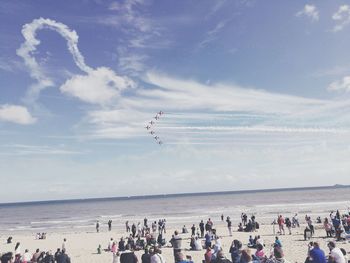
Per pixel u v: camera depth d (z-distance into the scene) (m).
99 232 52.44
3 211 188.62
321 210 72.50
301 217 58.28
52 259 22.52
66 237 46.56
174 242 22.09
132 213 109.06
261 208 91.81
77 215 116.06
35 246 39.38
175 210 110.56
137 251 28.98
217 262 11.55
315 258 12.40
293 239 31.12
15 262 21.64
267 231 39.19
